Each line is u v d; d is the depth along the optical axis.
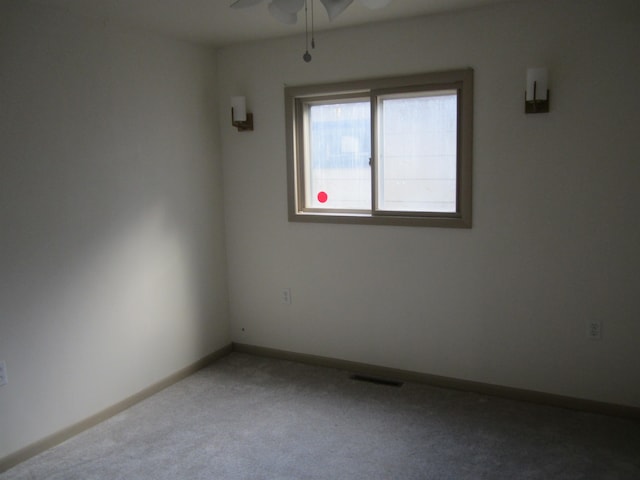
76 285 2.83
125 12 2.78
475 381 3.21
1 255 2.47
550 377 3.00
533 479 2.32
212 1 2.63
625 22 2.60
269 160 3.67
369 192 3.48
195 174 3.62
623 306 2.78
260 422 2.91
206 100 3.67
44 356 2.69
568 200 2.83
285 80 3.52
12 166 2.50
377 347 3.49
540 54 2.79
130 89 3.09
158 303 3.37
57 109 2.69
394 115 3.31
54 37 2.66
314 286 3.66
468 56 2.96
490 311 3.11
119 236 3.07
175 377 3.50
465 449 2.57
